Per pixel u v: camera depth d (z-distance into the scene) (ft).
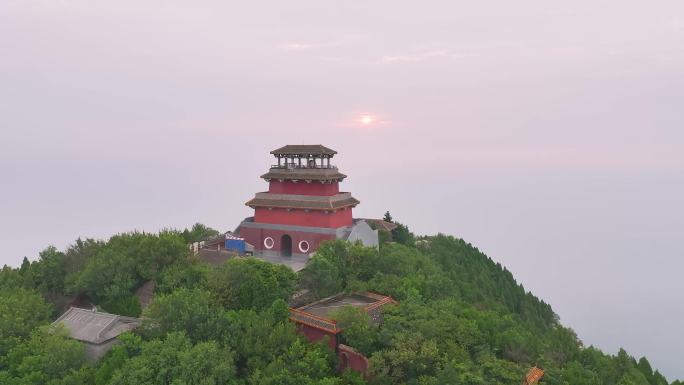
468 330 134.82
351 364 130.52
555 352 155.53
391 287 167.12
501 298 258.98
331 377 120.78
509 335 140.36
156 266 175.83
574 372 141.90
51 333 132.16
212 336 126.62
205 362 112.27
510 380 118.21
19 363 124.06
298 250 222.48
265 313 136.36
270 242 230.48
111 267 169.68
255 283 149.89
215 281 150.10
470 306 176.45
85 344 132.98
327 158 233.96
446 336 130.31
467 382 113.70
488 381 117.29
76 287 170.60
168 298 134.10
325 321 134.82
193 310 130.11
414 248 259.60
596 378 144.46
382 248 219.61
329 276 164.66
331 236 213.46
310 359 120.26
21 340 134.10
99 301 173.37
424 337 126.52
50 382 115.65
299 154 230.89
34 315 145.28
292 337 127.85
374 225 264.93
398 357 119.14
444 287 184.85
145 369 110.83
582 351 164.45
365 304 156.15
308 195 226.79
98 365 126.41
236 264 157.48
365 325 130.93
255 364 120.47
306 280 165.68
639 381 163.63
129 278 170.30
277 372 115.44
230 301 148.25
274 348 124.67
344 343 134.41
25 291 159.43
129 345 123.85
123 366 114.93
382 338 128.26
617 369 167.43
